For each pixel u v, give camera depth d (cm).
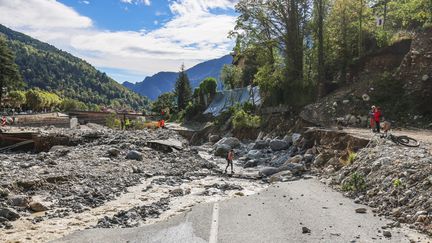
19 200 1492
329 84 4253
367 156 1917
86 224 1301
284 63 4928
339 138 2606
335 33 4475
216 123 6100
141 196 1770
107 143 3638
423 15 3794
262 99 5309
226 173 2619
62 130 4409
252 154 3422
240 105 6012
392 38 4178
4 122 5741
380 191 1512
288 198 1641
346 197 1639
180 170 2603
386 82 3612
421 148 1900
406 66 3556
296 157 2748
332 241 1062
